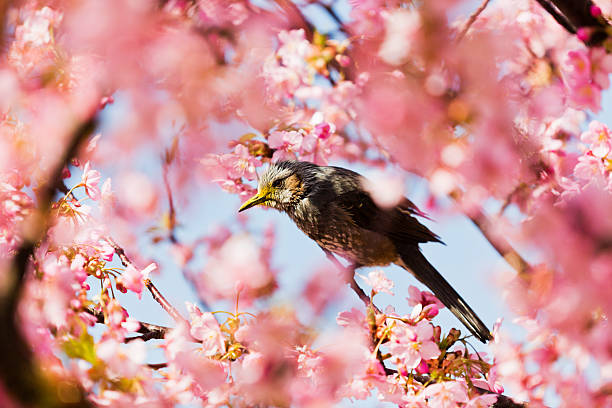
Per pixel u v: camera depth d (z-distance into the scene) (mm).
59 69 4043
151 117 3492
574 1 5031
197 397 5613
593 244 4027
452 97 4125
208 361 5840
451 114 4160
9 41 4203
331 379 5961
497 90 4141
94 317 5949
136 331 6504
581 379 5102
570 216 4082
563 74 5055
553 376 5211
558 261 4090
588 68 5004
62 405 3521
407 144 4359
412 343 6320
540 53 5199
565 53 5191
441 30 3906
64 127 3781
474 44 3930
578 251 4035
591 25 5047
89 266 6648
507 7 5191
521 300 4316
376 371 6086
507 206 4559
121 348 4762
